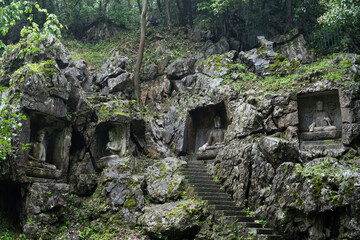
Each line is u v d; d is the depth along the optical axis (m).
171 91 18.25
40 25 20.66
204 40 20.64
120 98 15.16
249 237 9.96
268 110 13.32
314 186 9.80
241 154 12.25
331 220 10.00
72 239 11.60
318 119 13.52
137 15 24.27
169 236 10.56
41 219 11.53
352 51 16.39
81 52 20.06
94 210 12.47
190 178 12.59
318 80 13.48
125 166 13.01
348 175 9.62
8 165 11.28
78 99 13.75
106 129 14.33
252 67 16.33
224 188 12.40
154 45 20.56
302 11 19.48
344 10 15.40
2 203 12.01
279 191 10.47
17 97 11.70
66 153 13.25
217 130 15.41
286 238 10.16
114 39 21.28
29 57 13.22
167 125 16.44
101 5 23.09
